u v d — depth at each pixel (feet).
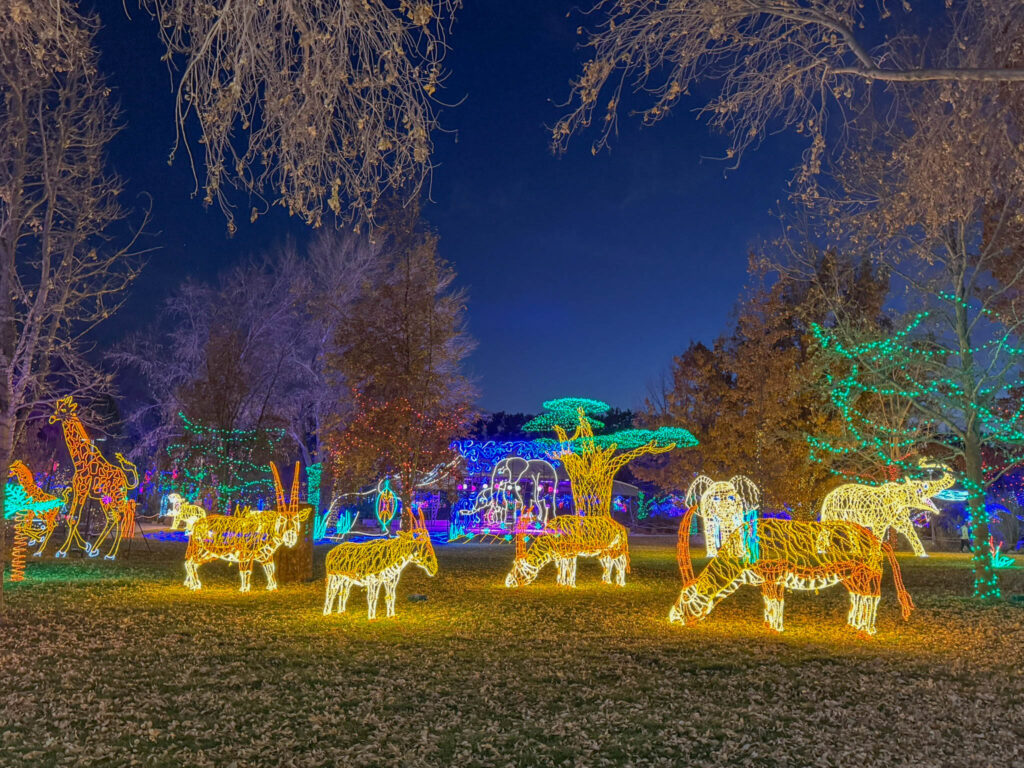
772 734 20.52
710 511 56.54
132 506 70.13
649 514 155.02
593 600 44.70
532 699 23.35
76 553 69.62
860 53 22.36
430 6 17.33
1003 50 24.49
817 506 85.30
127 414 116.78
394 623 36.35
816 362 64.13
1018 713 22.41
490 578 56.34
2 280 37.78
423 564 38.93
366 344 66.95
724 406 91.91
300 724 20.79
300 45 17.48
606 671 26.81
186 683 24.58
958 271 51.03
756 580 36.09
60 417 65.41
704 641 32.37
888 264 45.80
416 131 18.01
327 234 111.55
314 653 29.22
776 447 84.89
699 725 21.13
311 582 52.65
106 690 23.62
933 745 19.81
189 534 49.14
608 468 57.26
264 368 114.11
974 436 51.96
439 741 19.62
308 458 121.60
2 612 36.68
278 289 115.24
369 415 66.28
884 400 79.25
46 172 37.68
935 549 111.24
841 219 34.14
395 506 77.41
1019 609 44.29
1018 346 50.34
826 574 35.35
